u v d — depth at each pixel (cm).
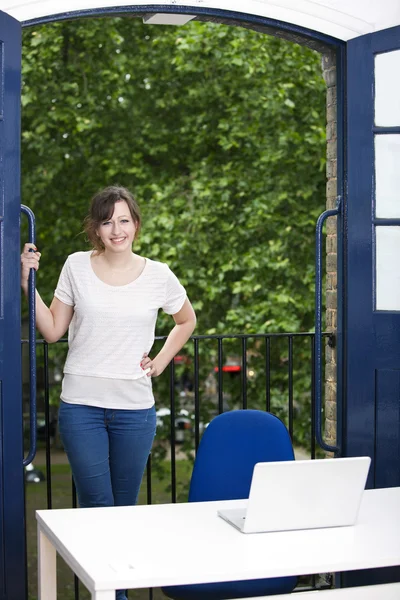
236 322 845
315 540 218
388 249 361
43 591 236
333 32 360
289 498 223
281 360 874
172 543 213
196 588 261
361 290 359
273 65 856
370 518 238
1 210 314
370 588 208
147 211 873
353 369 360
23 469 321
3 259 314
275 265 841
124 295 302
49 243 952
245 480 280
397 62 357
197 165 886
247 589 262
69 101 883
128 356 301
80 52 903
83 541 215
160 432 902
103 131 912
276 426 283
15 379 317
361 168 360
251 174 872
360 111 360
